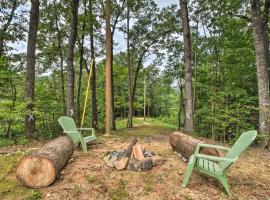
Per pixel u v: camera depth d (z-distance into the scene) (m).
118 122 24.11
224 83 11.56
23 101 7.21
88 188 3.25
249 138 3.17
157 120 29.84
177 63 17.94
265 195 3.24
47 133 8.99
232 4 10.92
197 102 13.83
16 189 3.26
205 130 12.38
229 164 3.15
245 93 10.04
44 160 3.28
